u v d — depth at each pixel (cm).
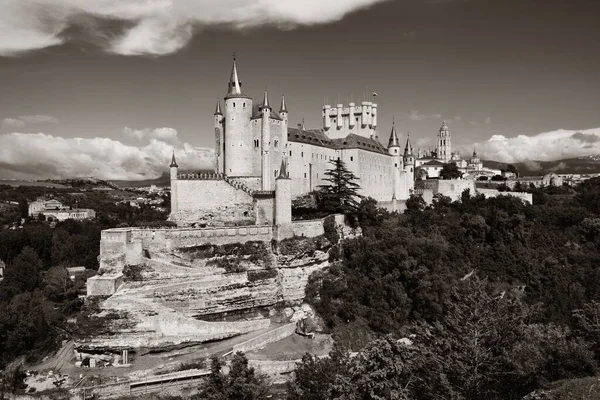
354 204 11525
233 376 4697
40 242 14138
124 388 5875
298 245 9162
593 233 13238
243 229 8825
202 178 9775
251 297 8175
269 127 10694
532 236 13075
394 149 15138
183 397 5822
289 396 4984
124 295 6975
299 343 7662
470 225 12631
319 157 12388
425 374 4259
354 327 8625
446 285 9262
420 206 13950
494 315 4734
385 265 9606
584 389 4300
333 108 15362
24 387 6122
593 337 5578
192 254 8188
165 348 6888
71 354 7144
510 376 4506
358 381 4159
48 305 9394
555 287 10575
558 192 18362
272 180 10738
